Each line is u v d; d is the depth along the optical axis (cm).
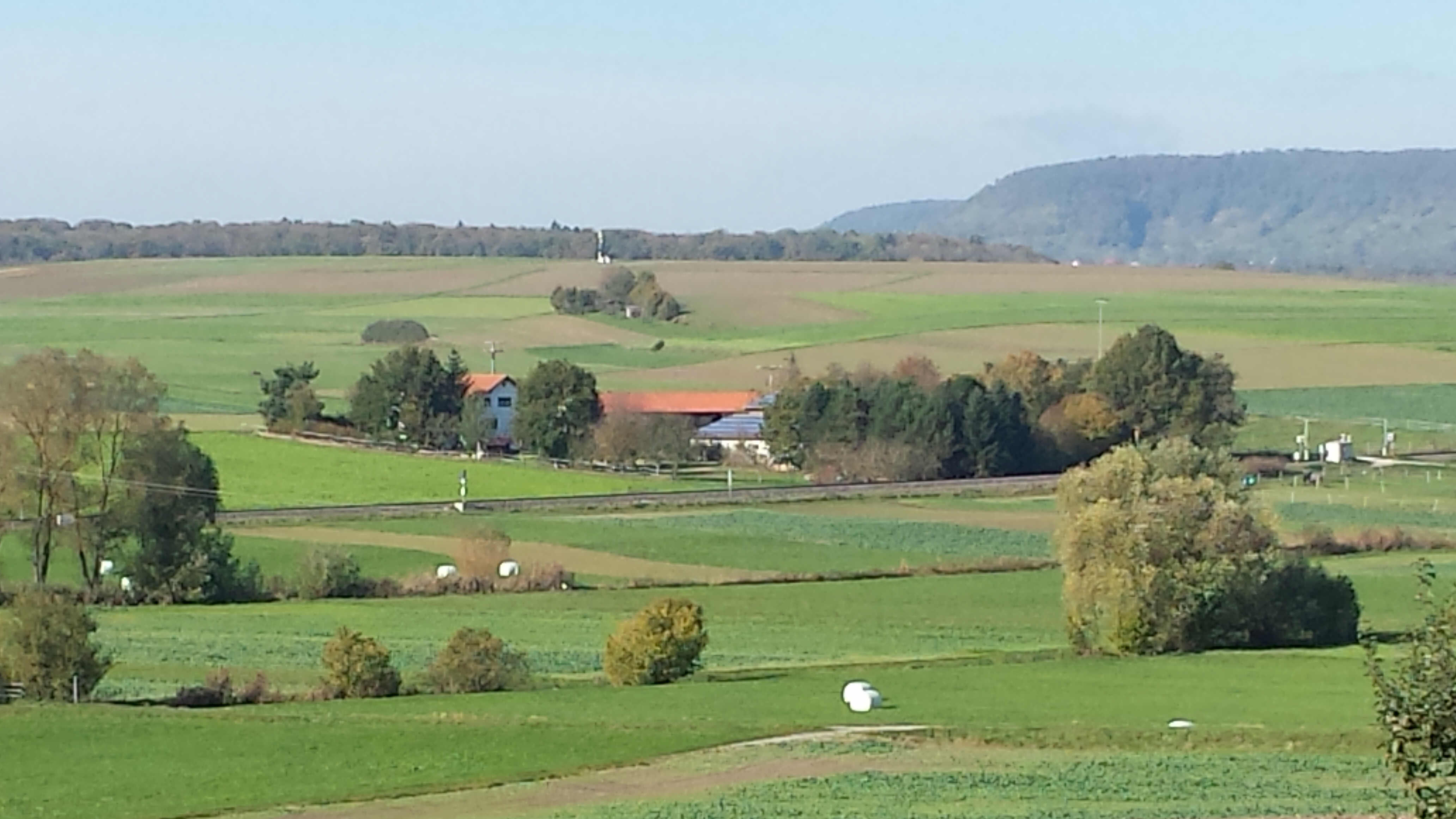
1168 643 8181
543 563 10331
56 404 10281
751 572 10206
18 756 5791
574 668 7644
